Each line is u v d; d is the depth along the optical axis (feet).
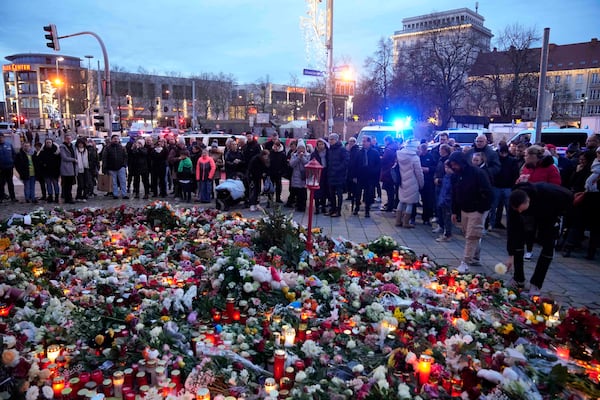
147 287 15.96
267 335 12.53
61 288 15.89
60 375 10.26
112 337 12.01
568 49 312.29
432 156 35.27
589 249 25.85
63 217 27.58
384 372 10.34
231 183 38.27
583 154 27.84
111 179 44.62
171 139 48.01
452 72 162.09
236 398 9.72
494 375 10.13
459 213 23.29
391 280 17.49
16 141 84.23
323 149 37.47
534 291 18.76
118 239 23.38
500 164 31.01
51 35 59.00
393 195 39.75
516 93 162.81
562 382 10.52
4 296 13.60
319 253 19.92
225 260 15.75
